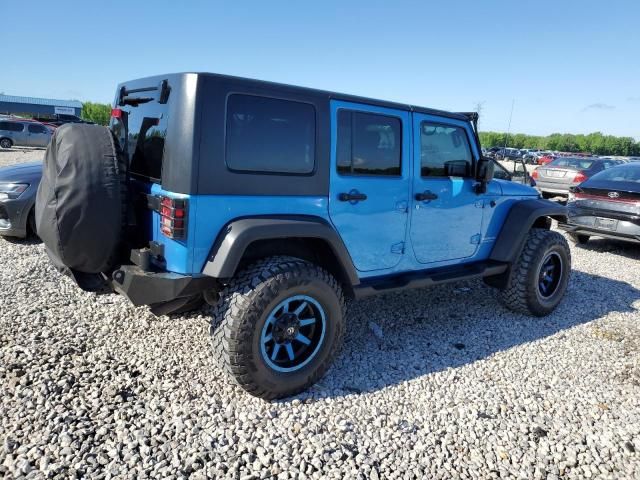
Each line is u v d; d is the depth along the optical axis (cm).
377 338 414
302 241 337
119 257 310
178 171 275
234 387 317
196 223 277
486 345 416
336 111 331
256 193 297
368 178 352
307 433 275
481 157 437
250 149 293
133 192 331
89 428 261
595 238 983
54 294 448
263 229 287
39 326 379
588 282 632
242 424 279
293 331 305
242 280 294
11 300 425
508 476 254
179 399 297
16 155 1973
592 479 257
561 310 518
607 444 285
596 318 501
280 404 304
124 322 400
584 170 1250
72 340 361
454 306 509
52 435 253
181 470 238
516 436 288
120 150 306
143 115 326
